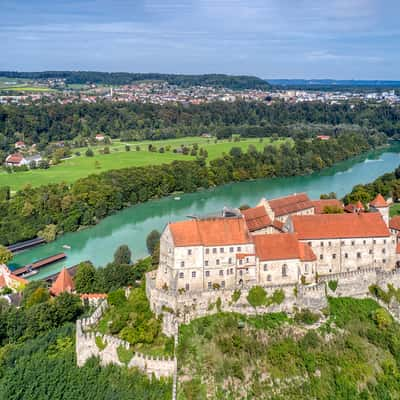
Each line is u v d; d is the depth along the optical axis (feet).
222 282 519.60
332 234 561.02
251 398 420.36
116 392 427.33
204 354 442.09
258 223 636.07
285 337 467.52
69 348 483.10
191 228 518.37
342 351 465.06
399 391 447.42
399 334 490.49
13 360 476.54
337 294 525.34
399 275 545.44
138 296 521.24
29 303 561.84
